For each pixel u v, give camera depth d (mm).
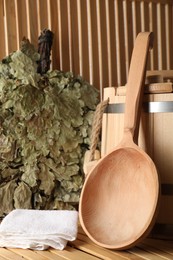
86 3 1521
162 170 1036
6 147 1323
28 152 1337
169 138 1031
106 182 1059
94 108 1414
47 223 1071
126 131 1023
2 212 1318
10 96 1337
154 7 1648
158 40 1658
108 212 1038
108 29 1556
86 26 1523
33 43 1457
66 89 1394
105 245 981
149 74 1255
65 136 1367
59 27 1482
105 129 1113
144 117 1056
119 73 1578
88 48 1528
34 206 1340
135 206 1019
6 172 1329
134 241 954
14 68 1350
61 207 1356
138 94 1025
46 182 1346
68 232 1037
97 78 1540
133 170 1038
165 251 989
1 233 1044
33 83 1349
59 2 1478
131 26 1603
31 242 1032
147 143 1051
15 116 1335
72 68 1504
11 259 984
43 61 1381
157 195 960
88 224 1027
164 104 1034
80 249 1031
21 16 1438
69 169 1365
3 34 1422
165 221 1039
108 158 1046
